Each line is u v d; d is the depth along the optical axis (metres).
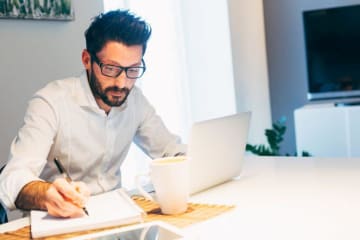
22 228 0.99
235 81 3.69
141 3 3.29
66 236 0.91
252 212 1.01
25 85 2.17
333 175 1.32
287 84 4.39
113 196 1.17
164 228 0.81
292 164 1.54
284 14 4.34
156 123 1.67
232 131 1.29
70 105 1.43
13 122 2.11
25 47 2.16
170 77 3.60
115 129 1.52
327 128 3.68
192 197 1.19
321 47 4.08
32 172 1.21
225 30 3.64
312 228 0.87
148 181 1.39
